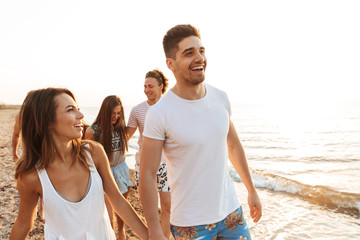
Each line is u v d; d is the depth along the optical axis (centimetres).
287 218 492
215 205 172
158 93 348
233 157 210
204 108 171
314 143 1856
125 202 172
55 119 141
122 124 336
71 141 150
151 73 347
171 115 165
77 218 144
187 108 168
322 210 533
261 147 1730
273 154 1430
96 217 153
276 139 2148
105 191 171
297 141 1995
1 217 428
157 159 171
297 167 1062
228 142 206
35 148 142
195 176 169
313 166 1080
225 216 178
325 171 974
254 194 207
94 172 155
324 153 1406
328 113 5800
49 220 144
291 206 557
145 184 167
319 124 3425
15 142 355
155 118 166
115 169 335
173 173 175
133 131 357
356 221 478
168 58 174
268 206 560
